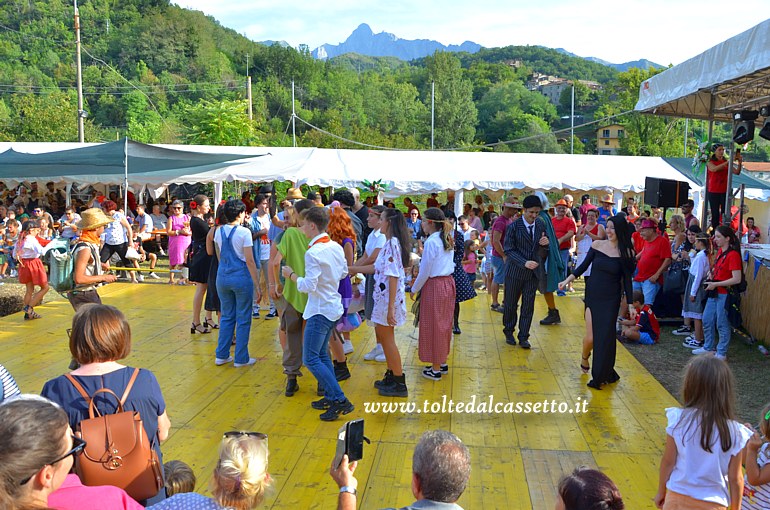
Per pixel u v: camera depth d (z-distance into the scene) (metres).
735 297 7.55
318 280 4.95
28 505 1.74
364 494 3.90
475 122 107.44
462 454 2.23
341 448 2.46
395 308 5.50
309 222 4.96
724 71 7.54
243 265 6.34
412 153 19.50
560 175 17.78
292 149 19.44
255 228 8.38
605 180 17.52
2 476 1.68
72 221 14.98
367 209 8.20
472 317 9.24
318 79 109.44
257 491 2.52
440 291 6.05
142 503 2.45
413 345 7.53
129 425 2.41
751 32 6.96
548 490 3.99
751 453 3.04
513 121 104.25
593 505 2.09
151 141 66.50
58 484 1.84
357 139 76.31
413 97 111.75
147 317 8.75
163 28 97.75
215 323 8.12
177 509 2.26
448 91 107.69
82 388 2.52
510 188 17.31
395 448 4.58
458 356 7.10
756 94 9.35
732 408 2.89
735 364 7.55
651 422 5.19
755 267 8.64
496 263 9.48
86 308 2.62
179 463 3.04
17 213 19.11
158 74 95.12
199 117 38.41
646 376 6.49
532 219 7.50
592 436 4.88
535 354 7.23
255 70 107.94
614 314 6.01
